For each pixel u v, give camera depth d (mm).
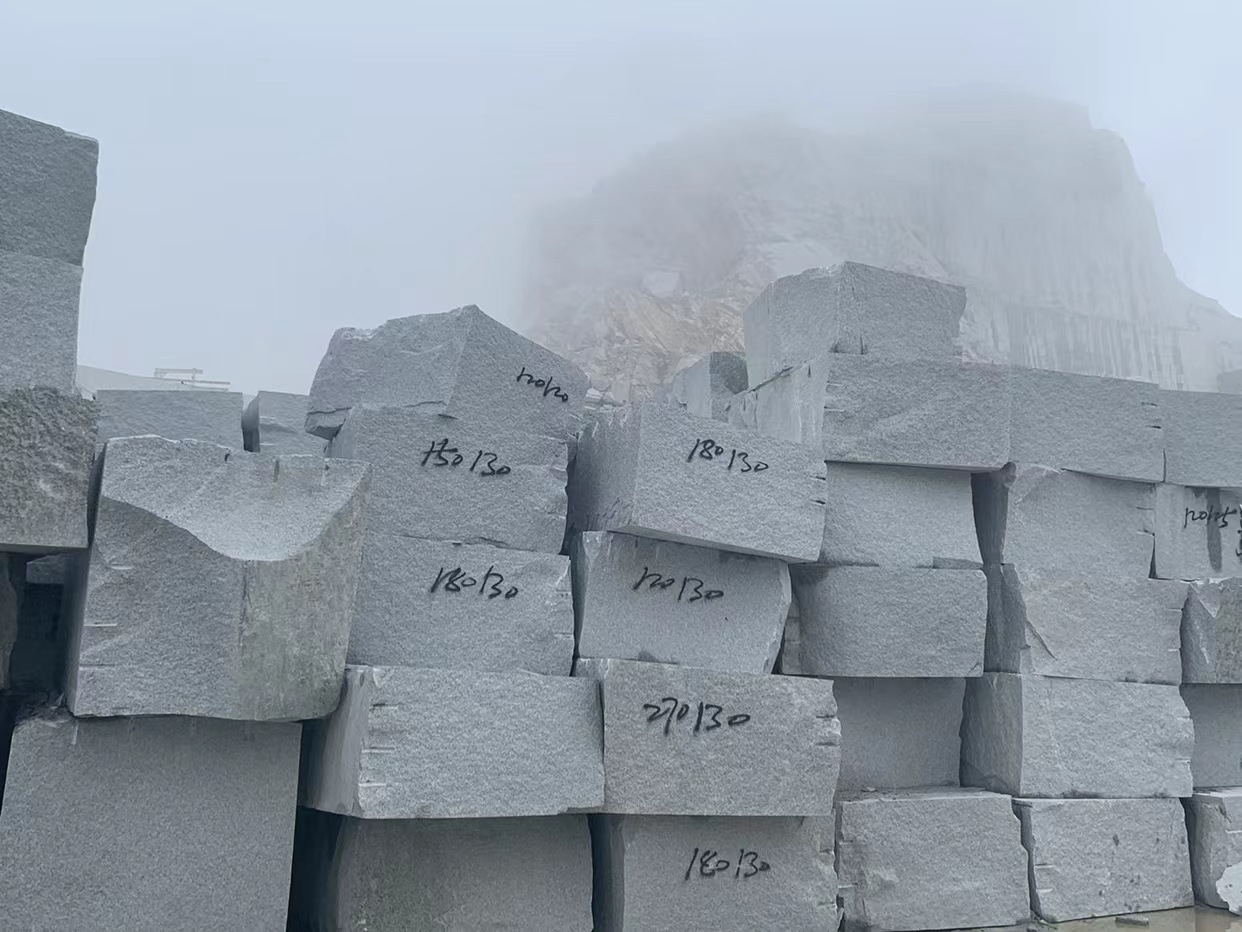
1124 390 4988
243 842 3145
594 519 4137
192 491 3125
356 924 3203
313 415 4305
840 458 4426
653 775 3430
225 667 3014
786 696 3674
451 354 3947
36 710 3123
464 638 3721
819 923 3756
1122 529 4961
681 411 3848
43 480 2939
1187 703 5062
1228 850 4547
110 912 2957
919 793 4352
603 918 3602
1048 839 4273
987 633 4691
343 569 3213
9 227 3316
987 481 4801
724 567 4098
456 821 3404
